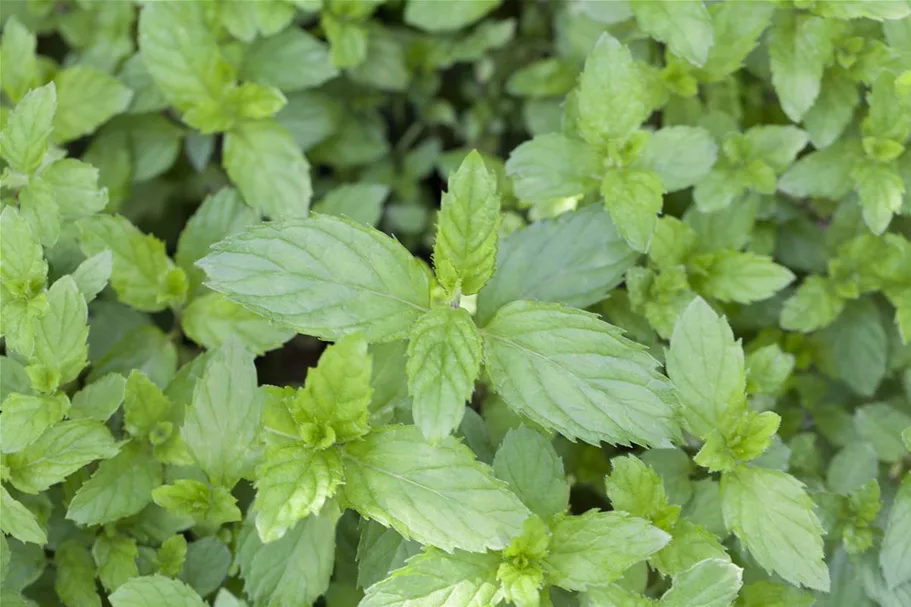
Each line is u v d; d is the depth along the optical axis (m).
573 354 0.59
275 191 0.66
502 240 0.63
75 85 0.67
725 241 0.65
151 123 0.69
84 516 0.60
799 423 0.66
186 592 0.59
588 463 0.65
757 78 0.68
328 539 0.60
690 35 0.64
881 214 0.64
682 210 0.66
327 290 0.58
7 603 0.60
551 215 0.66
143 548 0.61
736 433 0.60
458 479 0.58
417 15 0.69
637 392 0.58
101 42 0.70
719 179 0.65
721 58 0.65
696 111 0.66
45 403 0.60
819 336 0.67
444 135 0.78
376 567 0.60
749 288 0.64
